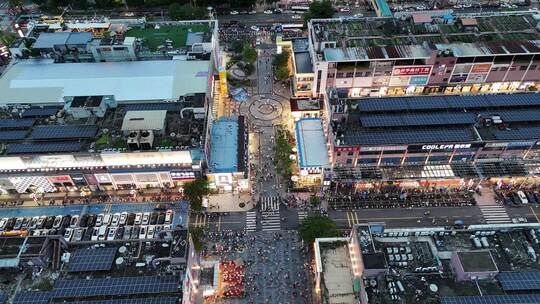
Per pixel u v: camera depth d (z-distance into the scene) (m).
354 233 118.19
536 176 158.75
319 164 165.38
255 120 198.00
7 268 113.81
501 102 171.88
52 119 171.38
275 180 171.25
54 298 107.06
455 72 194.88
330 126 163.12
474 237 117.75
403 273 110.31
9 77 188.00
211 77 195.88
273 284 137.62
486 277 107.94
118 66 193.88
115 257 116.69
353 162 162.62
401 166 164.25
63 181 162.50
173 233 119.69
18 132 164.25
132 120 161.25
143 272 114.06
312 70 195.75
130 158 157.50
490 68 194.00
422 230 118.31
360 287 110.75
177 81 184.75
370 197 163.12
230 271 140.88
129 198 164.38
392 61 189.12
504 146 159.38
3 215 156.62
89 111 168.62
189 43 198.62
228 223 156.12
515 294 105.50
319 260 122.31
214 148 171.62
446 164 164.62
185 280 112.38
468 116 166.00
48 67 193.50
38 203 163.25
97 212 158.00
